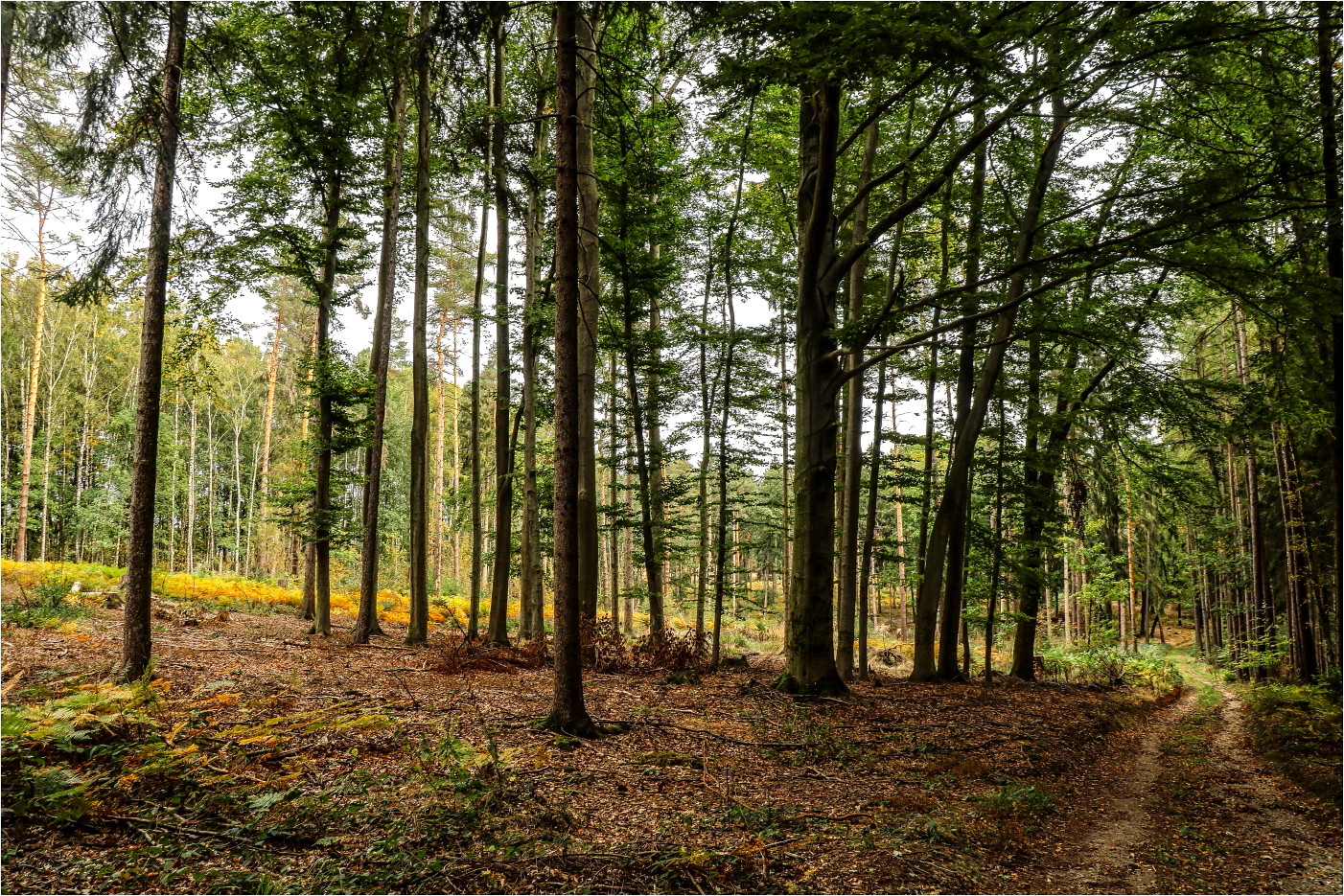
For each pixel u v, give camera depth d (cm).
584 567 1473
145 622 852
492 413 3534
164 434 4066
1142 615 3597
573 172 786
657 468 1645
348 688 942
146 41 711
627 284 1573
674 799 613
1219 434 1273
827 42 819
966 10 823
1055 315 1368
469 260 2577
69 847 442
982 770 769
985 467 1606
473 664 1244
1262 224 1194
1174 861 567
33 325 3095
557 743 734
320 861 440
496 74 1566
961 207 1620
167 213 830
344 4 860
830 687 1151
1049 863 554
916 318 1686
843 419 1800
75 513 3459
